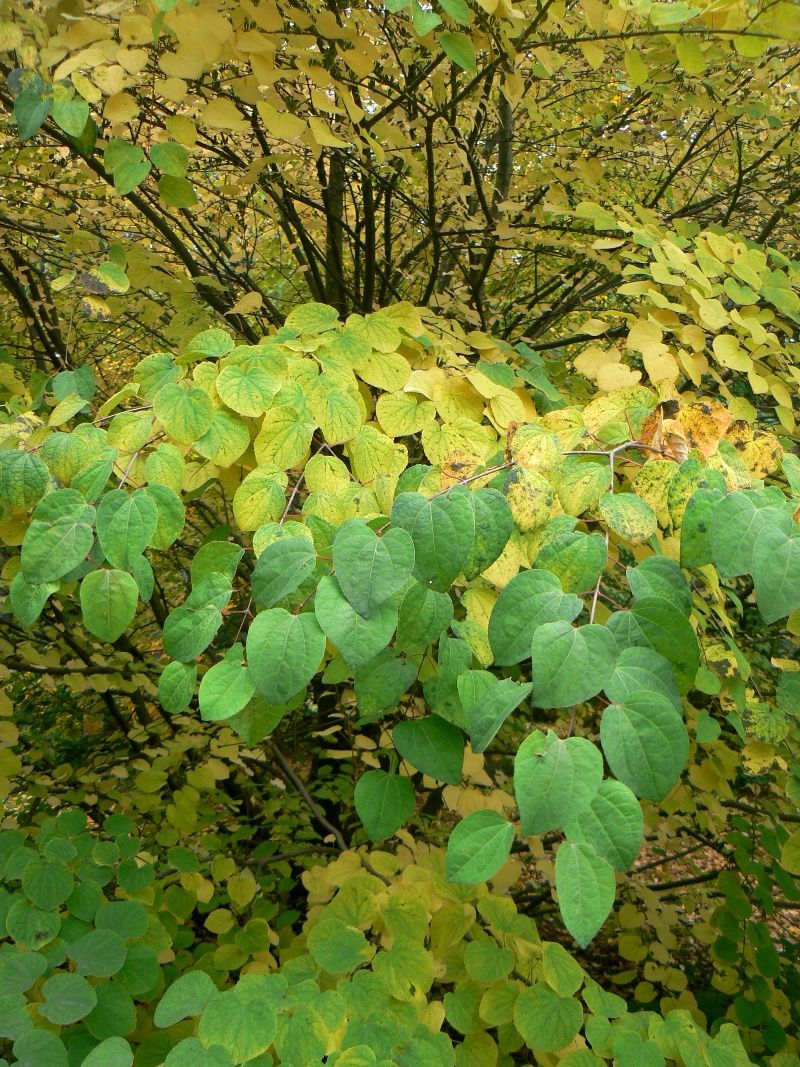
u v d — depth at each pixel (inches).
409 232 106.0
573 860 23.0
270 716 33.1
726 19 41.5
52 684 90.4
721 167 103.8
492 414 41.2
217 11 43.1
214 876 61.7
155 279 65.9
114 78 38.1
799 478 31.9
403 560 27.9
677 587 28.5
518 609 26.6
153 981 40.4
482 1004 38.3
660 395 35.8
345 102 45.4
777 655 87.2
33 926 39.7
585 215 49.6
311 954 40.4
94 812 89.7
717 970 73.0
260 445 36.9
